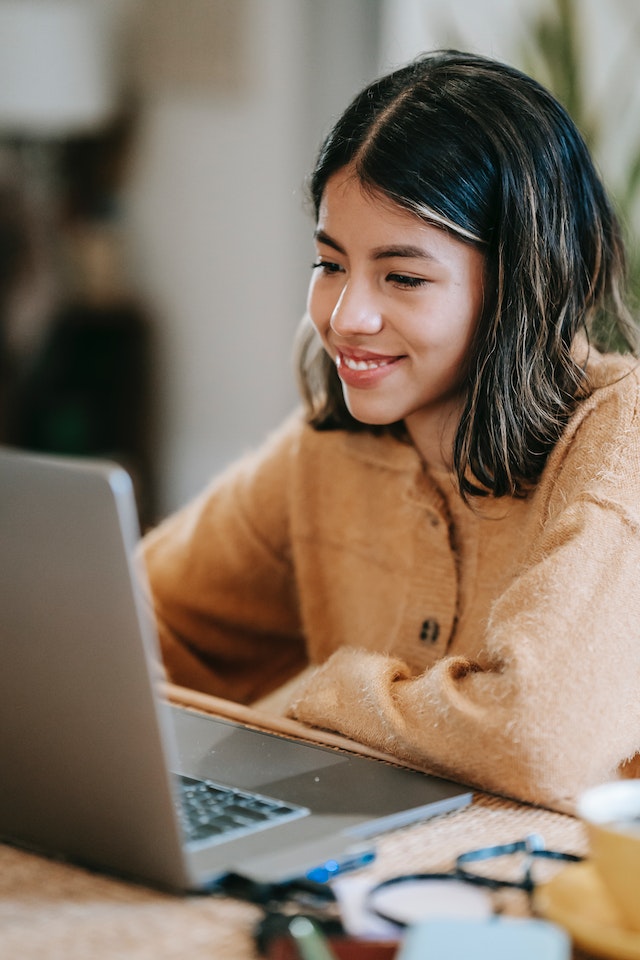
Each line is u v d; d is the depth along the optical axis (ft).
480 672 3.13
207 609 4.79
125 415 10.27
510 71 3.72
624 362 3.82
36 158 9.77
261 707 5.08
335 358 3.81
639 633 3.18
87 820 2.46
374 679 3.30
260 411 10.27
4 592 2.44
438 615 4.04
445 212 3.48
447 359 3.67
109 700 2.34
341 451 4.40
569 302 3.77
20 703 2.50
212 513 4.81
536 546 3.41
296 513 4.53
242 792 2.84
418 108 3.54
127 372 10.19
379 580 4.27
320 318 3.80
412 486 4.09
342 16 9.74
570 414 3.77
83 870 2.51
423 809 2.77
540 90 3.72
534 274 3.63
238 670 4.94
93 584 2.30
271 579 4.76
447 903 2.24
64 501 2.29
